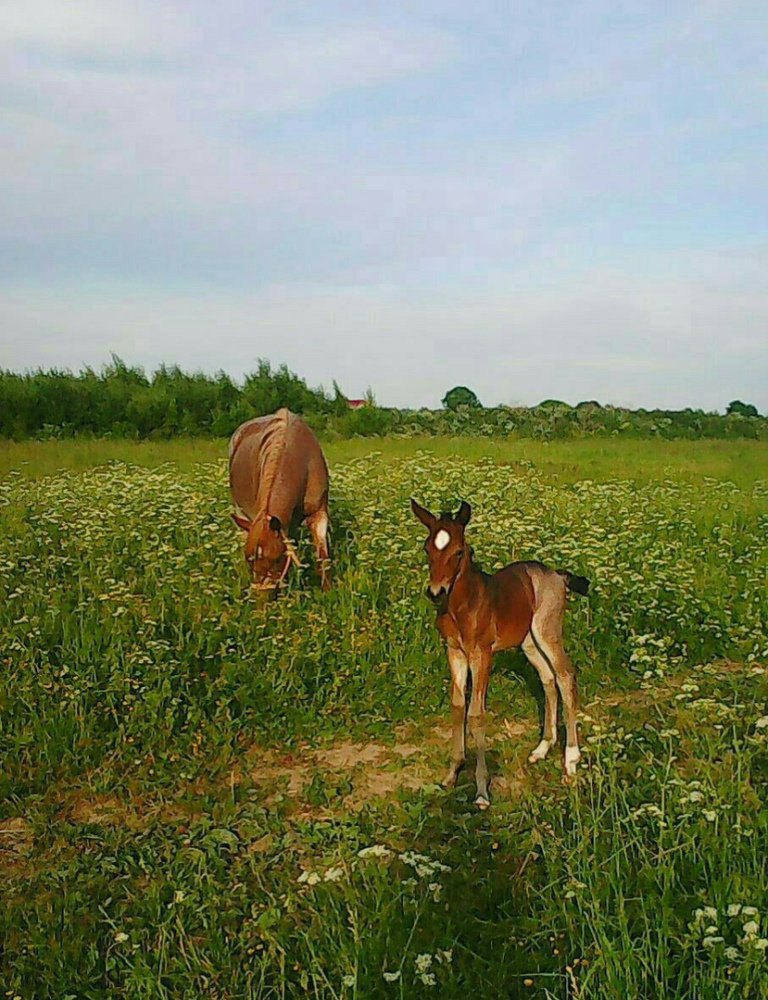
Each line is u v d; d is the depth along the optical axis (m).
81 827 3.93
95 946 3.14
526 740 4.79
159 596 5.93
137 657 4.99
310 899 3.32
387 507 8.73
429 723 4.97
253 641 5.47
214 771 4.41
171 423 18.34
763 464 14.95
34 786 4.25
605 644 5.71
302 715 4.92
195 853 3.65
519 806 4.04
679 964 2.81
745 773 3.95
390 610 5.95
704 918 2.87
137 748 4.54
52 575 6.54
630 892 3.21
